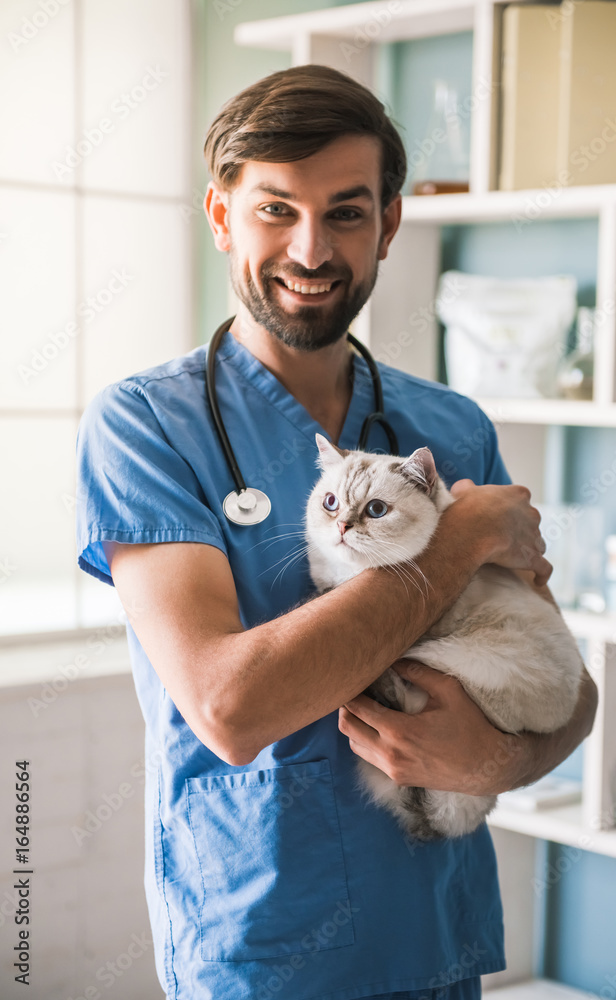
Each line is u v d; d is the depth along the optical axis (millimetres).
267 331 1121
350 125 1003
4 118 2207
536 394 2066
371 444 1244
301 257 1015
